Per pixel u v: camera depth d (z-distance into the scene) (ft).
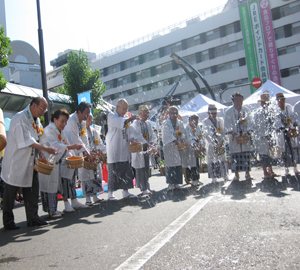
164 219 11.71
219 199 14.65
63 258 8.23
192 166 21.65
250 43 118.11
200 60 131.64
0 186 20.93
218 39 126.41
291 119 20.15
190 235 9.16
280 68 113.70
